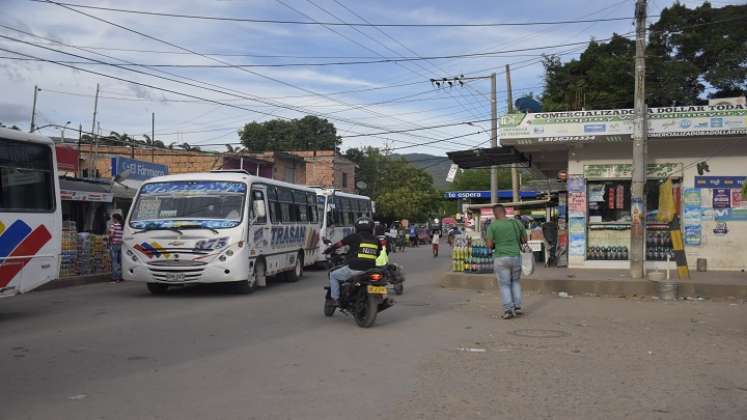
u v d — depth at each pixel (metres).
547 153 21.36
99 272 19.72
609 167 18.58
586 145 18.69
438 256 34.59
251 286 15.65
